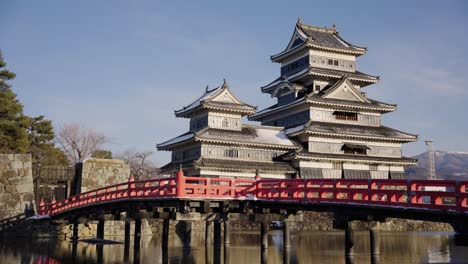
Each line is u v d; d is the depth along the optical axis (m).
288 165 68.31
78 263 35.16
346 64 80.75
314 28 83.19
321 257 38.69
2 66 67.44
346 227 28.61
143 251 43.22
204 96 72.00
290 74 81.62
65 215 48.28
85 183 57.22
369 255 39.59
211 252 42.84
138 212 37.50
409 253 41.53
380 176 73.81
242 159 66.62
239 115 69.38
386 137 73.00
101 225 49.50
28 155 54.59
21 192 53.44
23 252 40.59
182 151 70.81
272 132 72.00
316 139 70.44
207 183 34.19
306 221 71.81
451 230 74.88
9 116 65.31
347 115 75.25
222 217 34.69
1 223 51.72
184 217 33.72
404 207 23.56
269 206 34.28
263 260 35.75
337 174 70.69
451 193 21.47
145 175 111.88
